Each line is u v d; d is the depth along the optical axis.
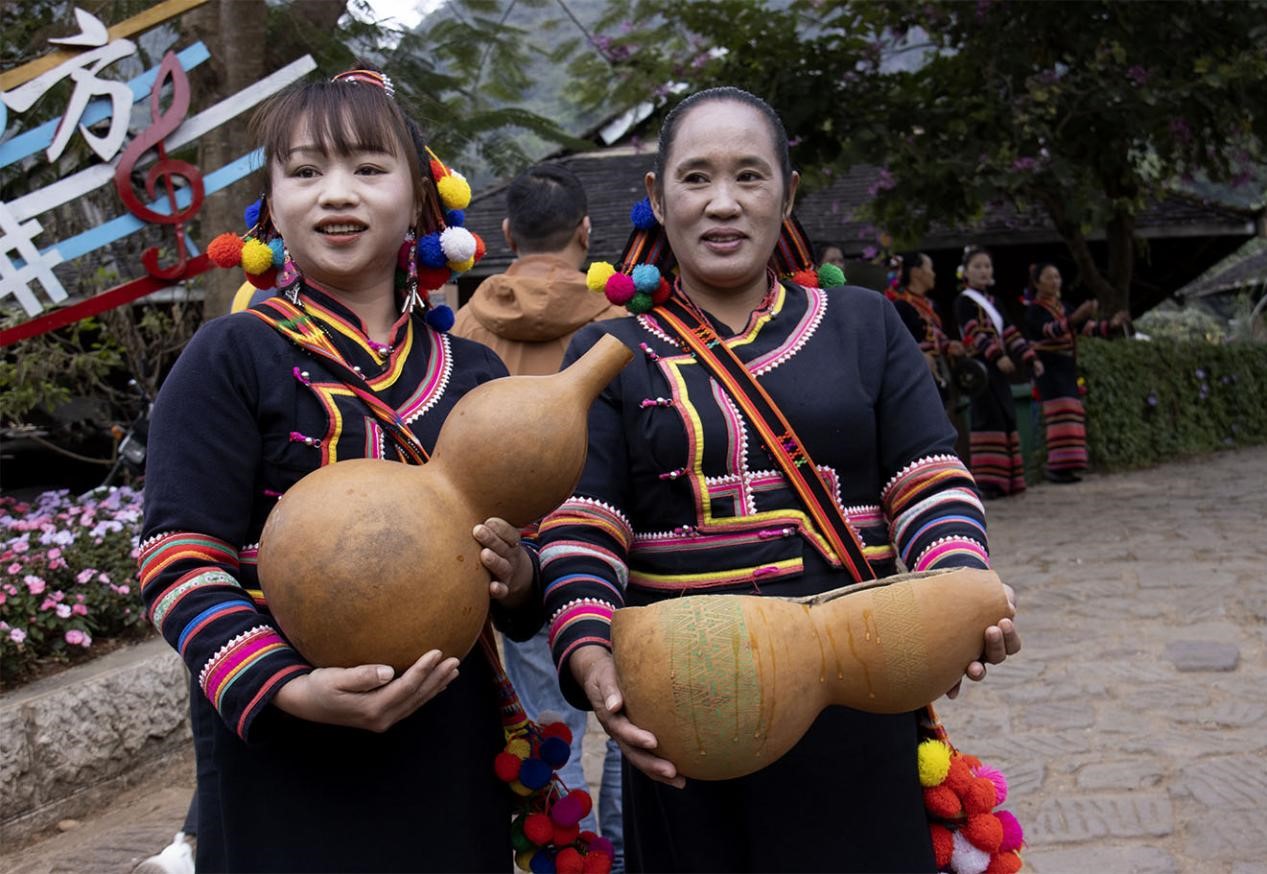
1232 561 6.27
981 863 1.85
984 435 8.94
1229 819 3.22
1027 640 4.98
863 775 1.77
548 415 1.60
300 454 1.70
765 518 1.81
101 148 4.79
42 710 3.56
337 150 1.76
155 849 3.36
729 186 1.85
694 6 8.84
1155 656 4.67
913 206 9.62
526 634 1.90
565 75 9.14
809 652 1.56
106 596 4.31
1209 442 12.27
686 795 1.80
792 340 1.89
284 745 1.67
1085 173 8.67
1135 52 8.34
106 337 6.89
